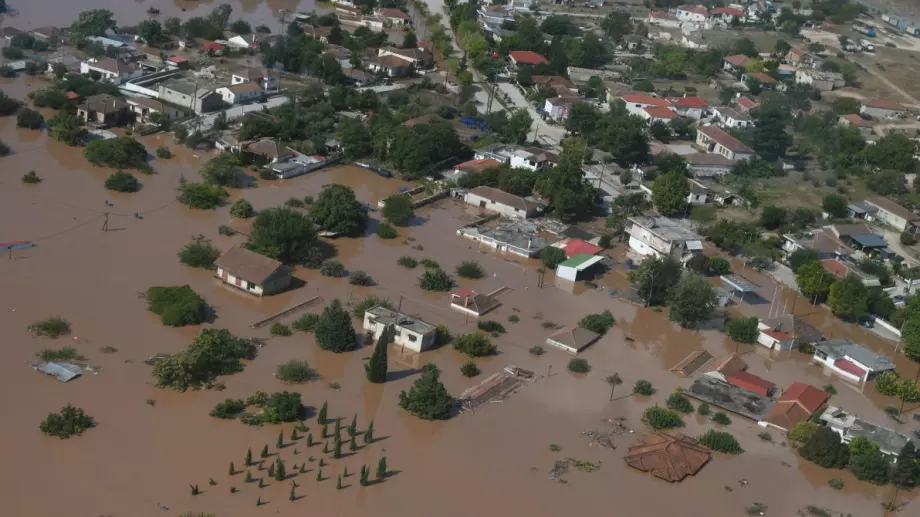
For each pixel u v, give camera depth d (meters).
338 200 124.75
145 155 139.38
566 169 142.12
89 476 73.38
